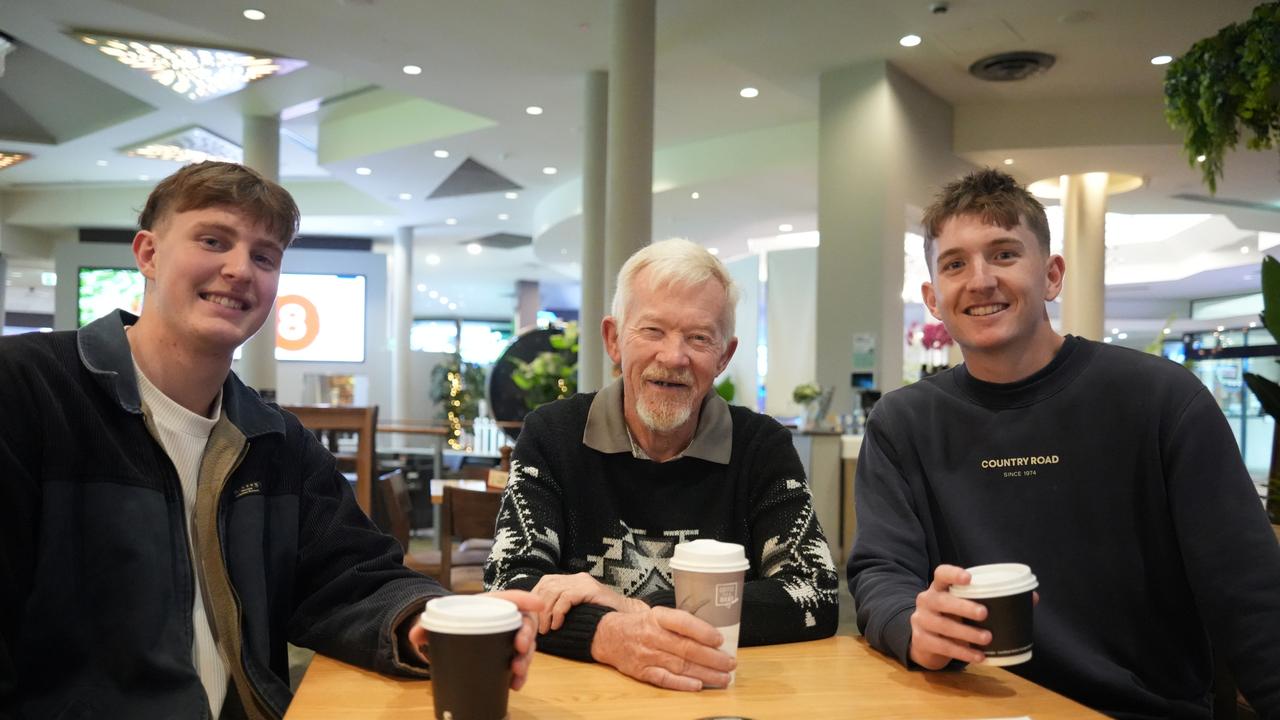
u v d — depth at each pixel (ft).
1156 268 54.75
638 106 19.04
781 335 35.65
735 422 5.41
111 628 4.18
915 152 24.06
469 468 16.07
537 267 64.03
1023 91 25.04
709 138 31.86
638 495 5.16
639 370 4.86
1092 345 5.14
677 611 3.73
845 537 19.72
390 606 4.05
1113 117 25.45
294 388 49.90
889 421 5.43
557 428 5.28
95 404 4.34
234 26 21.75
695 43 22.02
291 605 4.91
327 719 3.22
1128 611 4.71
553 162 35.06
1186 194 32.24
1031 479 4.92
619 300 5.08
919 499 5.21
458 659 2.98
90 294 46.83
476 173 37.19
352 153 34.53
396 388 50.62
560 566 5.10
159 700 4.13
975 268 4.93
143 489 4.36
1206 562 4.48
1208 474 4.58
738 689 3.66
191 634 4.36
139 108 32.86
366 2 20.22
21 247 48.03
